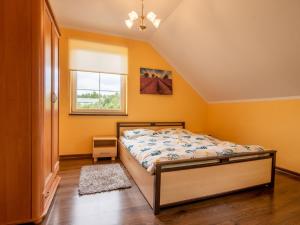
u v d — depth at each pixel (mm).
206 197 1831
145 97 3840
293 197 1963
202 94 4352
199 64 3475
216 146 2291
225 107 3980
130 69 3695
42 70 1436
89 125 3396
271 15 1928
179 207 1716
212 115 4379
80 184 2141
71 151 3293
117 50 3537
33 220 1396
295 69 2285
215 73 3398
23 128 1361
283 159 2814
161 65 3975
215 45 2803
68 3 2562
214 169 1855
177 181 1682
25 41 1360
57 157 2152
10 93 1333
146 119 3861
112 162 3104
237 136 3670
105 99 3588
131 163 2449
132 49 3705
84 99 3438
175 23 2938
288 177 2586
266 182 2180
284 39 2051
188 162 1733
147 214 1594
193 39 2994
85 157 3367
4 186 1331
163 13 2777
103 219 1511
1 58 1312
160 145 2404
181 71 4109
